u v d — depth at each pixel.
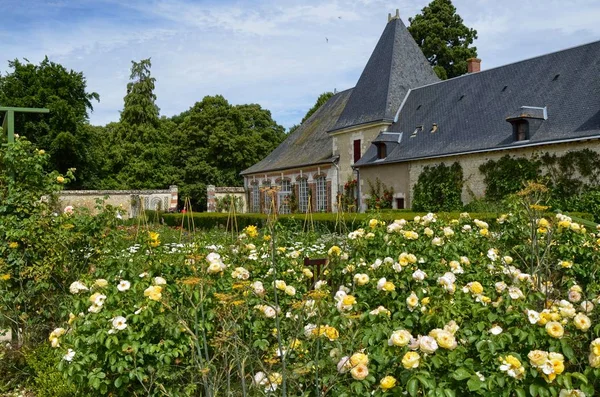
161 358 3.52
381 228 5.43
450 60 42.09
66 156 36.81
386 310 3.35
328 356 3.01
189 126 46.06
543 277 5.00
